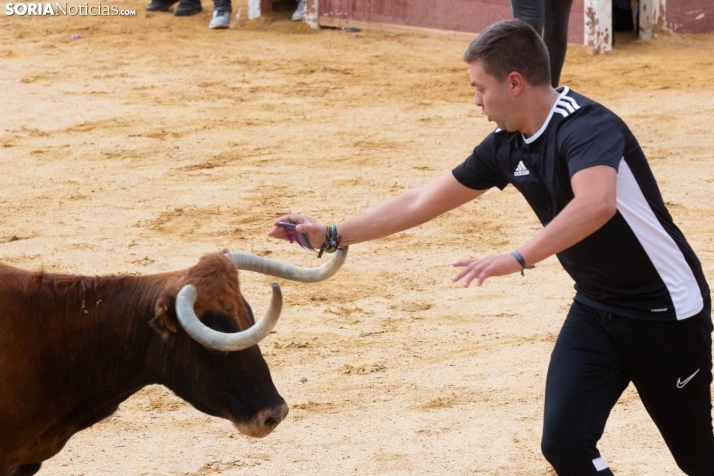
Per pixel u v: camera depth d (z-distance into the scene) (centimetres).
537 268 1495
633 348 684
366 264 1528
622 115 2461
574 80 2870
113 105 2706
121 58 3325
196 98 2773
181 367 692
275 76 3047
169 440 1009
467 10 3512
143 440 1009
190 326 640
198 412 1077
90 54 3384
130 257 1553
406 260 1542
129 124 2494
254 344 637
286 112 2602
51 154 2225
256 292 1410
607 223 662
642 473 915
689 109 2494
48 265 1516
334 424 1032
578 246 679
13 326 694
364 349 1220
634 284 677
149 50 3425
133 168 2108
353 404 1078
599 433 677
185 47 3478
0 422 698
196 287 666
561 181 663
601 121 646
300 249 1591
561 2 1922
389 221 779
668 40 3334
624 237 663
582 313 711
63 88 2917
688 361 682
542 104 670
